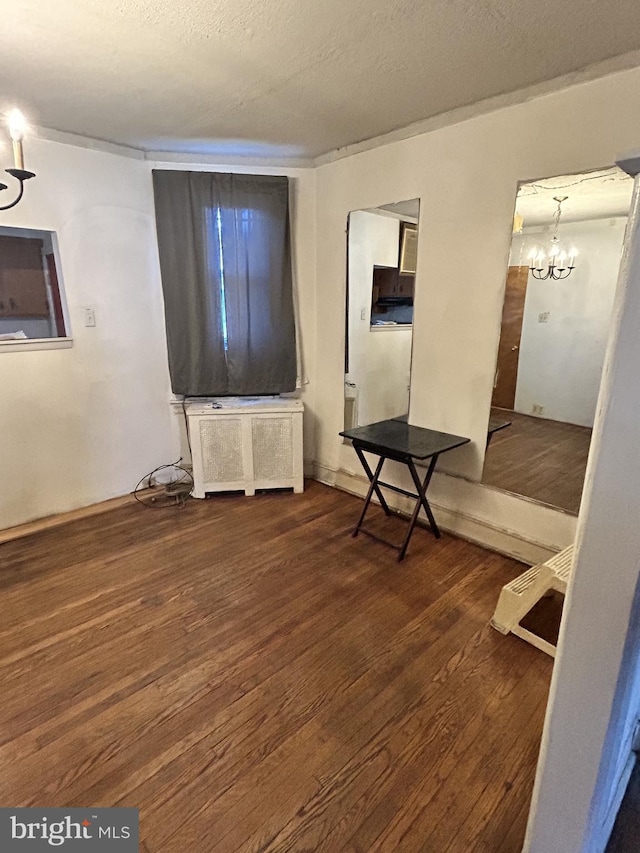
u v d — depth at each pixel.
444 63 1.82
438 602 2.15
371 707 1.59
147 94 2.10
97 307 2.93
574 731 0.91
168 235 3.00
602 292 2.17
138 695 1.63
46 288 2.82
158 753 1.43
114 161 2.84
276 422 3.21
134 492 3.32
